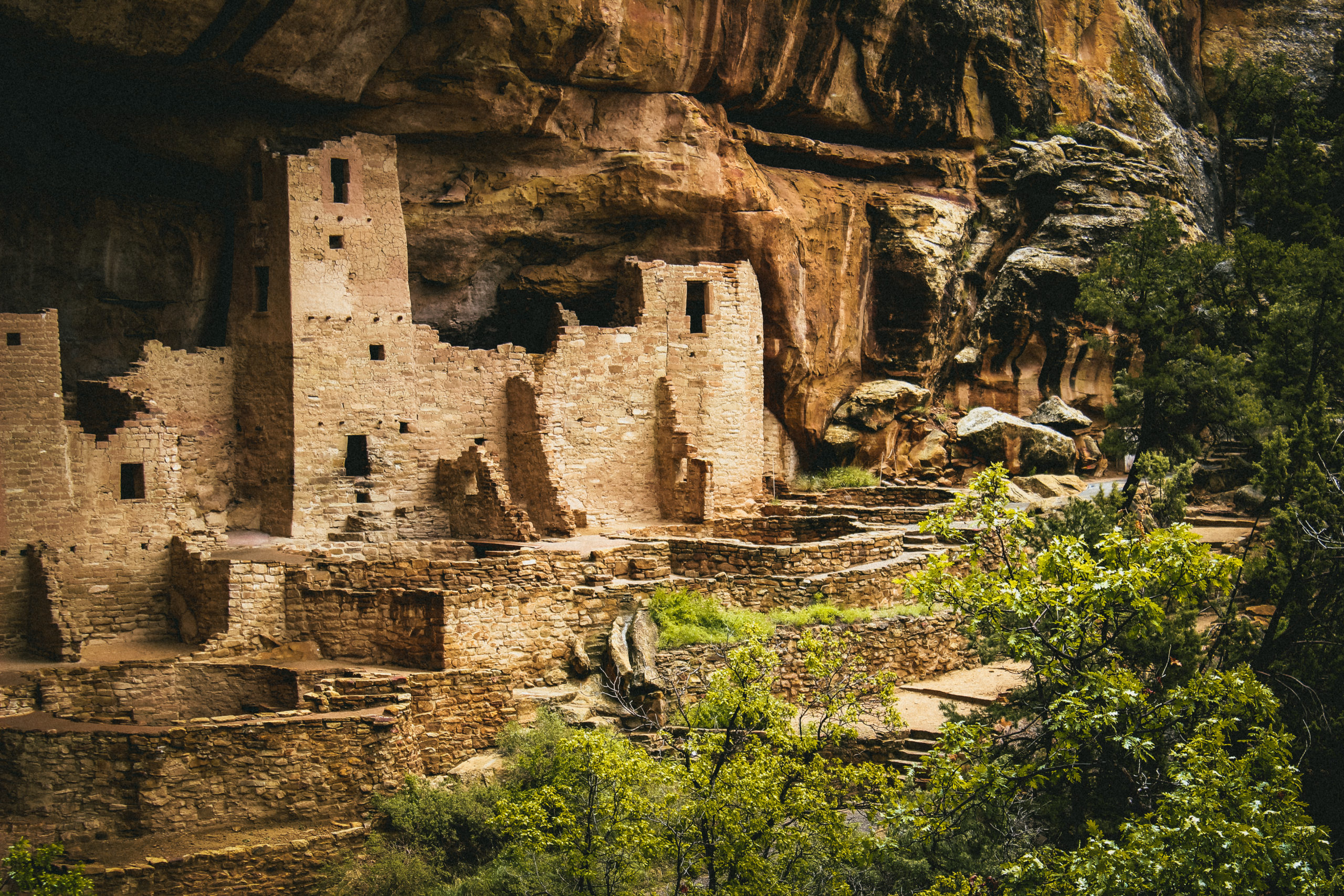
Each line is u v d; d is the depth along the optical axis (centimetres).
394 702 2430
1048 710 1786
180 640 2673
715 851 1912
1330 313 3400
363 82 2833
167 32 2488
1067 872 1599
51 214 2792
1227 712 1752
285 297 2886
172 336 3000
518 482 3250
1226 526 3628
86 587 2603
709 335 3556
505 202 3219
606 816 2005
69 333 2859
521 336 3541
